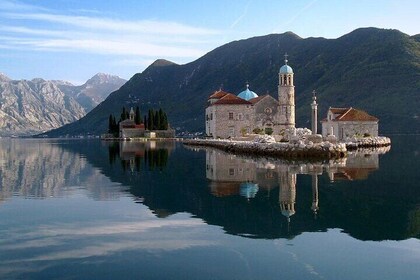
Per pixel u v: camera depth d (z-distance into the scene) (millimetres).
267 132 121188
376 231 22016
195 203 29156
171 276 16000
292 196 31656
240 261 17562
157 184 38594
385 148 95875
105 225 23375
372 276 16078
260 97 128500
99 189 36062
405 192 33594
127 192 34219
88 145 143750
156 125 192375
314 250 18969
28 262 17469
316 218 24797
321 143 67500
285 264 17250
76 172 50156
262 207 27734
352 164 56125
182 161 63594
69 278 15812
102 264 17234
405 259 17859
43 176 46156
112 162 64500
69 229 22562
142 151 93688
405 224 23391
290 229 22391
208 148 101562
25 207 28469
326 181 39344
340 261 17609
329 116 118250
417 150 87688
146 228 22703
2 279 15688
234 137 116625
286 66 123125
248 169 49594
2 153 97375
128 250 18953
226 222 23875
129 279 15711
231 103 121562
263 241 20281
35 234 21625
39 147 137875
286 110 121812
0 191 35406
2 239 20719
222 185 37281
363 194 32656
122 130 196250
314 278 15844
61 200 30953
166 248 19219
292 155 66500
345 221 24094
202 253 18547
